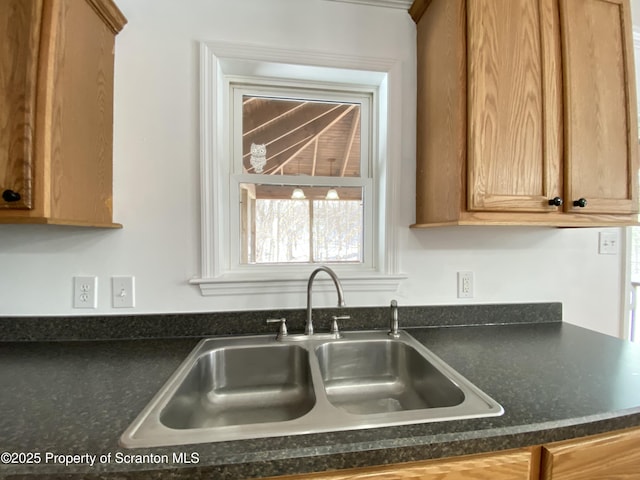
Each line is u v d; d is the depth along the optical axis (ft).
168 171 3.63
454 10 3.12
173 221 3.65
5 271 3.46
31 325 3.47
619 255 4.66
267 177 4.17
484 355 3.08
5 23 2.44
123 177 3.55
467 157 3.06
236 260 4.09
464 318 4.17
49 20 2.51
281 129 4.27
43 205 2.47
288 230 4.24
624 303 4.67
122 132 3.54
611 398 2.19
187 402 2.74
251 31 3.75
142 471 1.55
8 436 1.77
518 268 4.35
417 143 4.03
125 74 3.53
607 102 3.35
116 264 3.58
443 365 2.82
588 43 3.30
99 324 3.54
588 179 3.28
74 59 2.82
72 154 2.80
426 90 3.76
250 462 1.61
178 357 3.05
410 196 4.08
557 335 3.76
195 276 3.69
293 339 3.50
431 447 1.76
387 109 4.02
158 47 3.59
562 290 4.49
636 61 4.96
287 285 3.86
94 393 2.32
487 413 1.98
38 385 2.45
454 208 3.14
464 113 3.08
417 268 4.11
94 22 3.12
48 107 2.50
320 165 4.32
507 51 3.12
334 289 3.96
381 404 3.29
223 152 4.00
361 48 3.97
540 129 3.18
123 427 1.86
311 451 1.66
